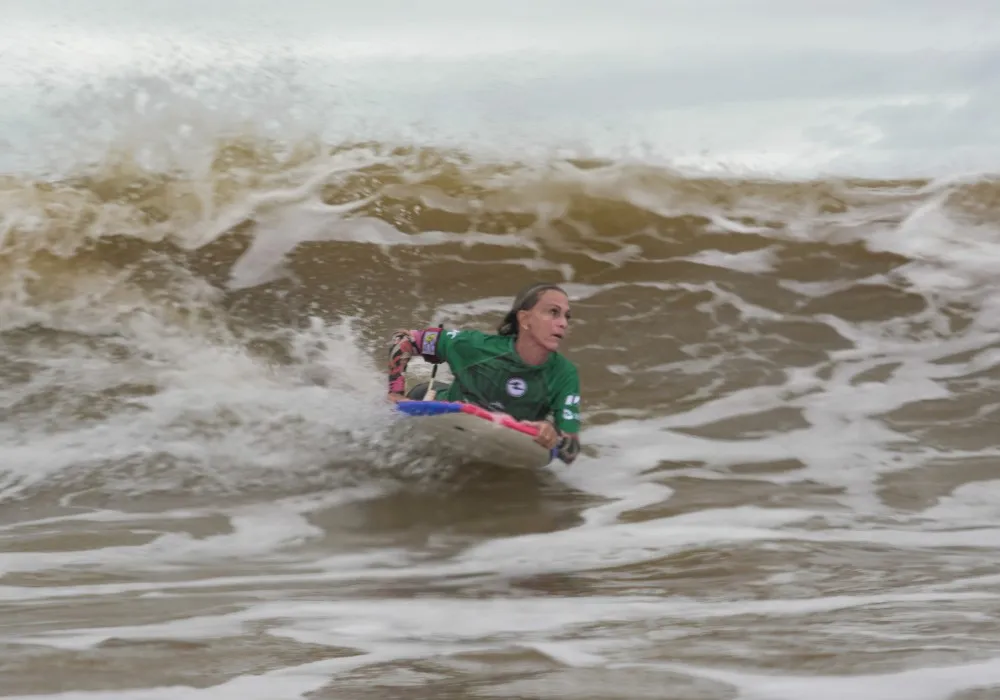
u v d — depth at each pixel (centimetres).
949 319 3188
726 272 3409
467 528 2005
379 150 3959
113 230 3384
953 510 2095
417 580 1620
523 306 2342
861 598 1403
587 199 3759
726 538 1872
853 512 2073
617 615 1327
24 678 1041
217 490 2211
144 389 2642
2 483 2206
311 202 3622
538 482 2283
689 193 3841
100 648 1151
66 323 2934
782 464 2386
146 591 1545
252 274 3266
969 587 1480
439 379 2453
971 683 966
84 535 1947
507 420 2256
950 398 2761
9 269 3145
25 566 1744
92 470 2273
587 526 2000
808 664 1036
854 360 2977
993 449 2473
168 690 1005
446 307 3203
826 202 3831
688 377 2883
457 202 3691
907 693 947
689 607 1372
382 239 3488
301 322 3058
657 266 3441
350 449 2395
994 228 3703
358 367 2838
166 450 2367
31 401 2561
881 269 3434
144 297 3095
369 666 1074
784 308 3234
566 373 2369
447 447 2372
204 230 3444
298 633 1233
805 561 1678
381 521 2048
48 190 3528
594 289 3316
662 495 2197
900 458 2417
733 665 1042
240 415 2536
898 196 3891
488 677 1027
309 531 1984
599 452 2464
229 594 1507
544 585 1567
